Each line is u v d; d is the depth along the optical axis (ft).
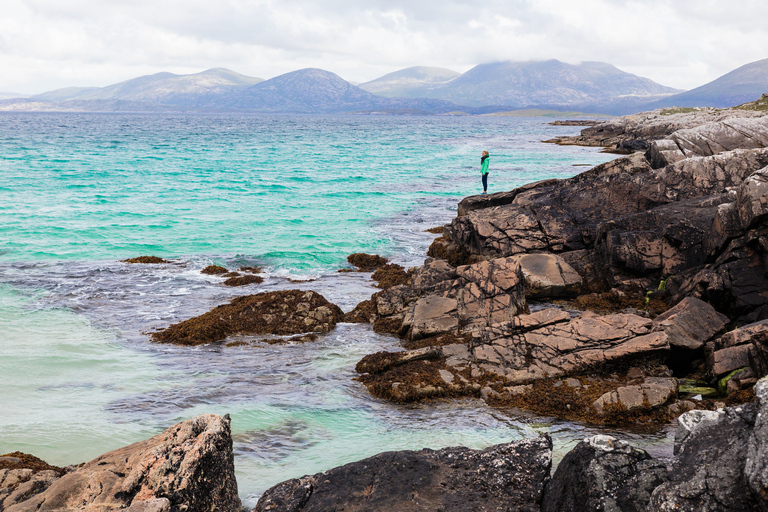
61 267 64.49
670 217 52.54
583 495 17.89
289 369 39.11
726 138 79.87
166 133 415.64
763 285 40.57
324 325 47.50
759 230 40.93
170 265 66.74
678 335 37.01
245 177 148.97
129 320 48.62
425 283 52.75
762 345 31.42
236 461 26.45
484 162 108.47
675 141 82.02
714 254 45.91
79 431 29.27
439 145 288.51
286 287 59.36
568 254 59.41
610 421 30.68
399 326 46.98
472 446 27.96
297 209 103.35
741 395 31.12
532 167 172.76
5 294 54.13
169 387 35.55
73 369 38.14
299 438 29.07
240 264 68.13
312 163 189.57
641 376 34.27
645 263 50.67
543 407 32.35
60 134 375.25
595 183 65.77
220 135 396.78
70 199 109.29
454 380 35.12
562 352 36.06
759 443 15.05
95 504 18.12
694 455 17.12
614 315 39.01
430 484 20.71
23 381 35.78
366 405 33.50
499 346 37.83
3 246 72.74
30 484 20.63
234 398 34.04
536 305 51.55
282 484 21.54
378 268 66.90
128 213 96.78
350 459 26.73
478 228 64.90
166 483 18.75
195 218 93.71
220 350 42.80
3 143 274.57
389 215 99.35
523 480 20.59
